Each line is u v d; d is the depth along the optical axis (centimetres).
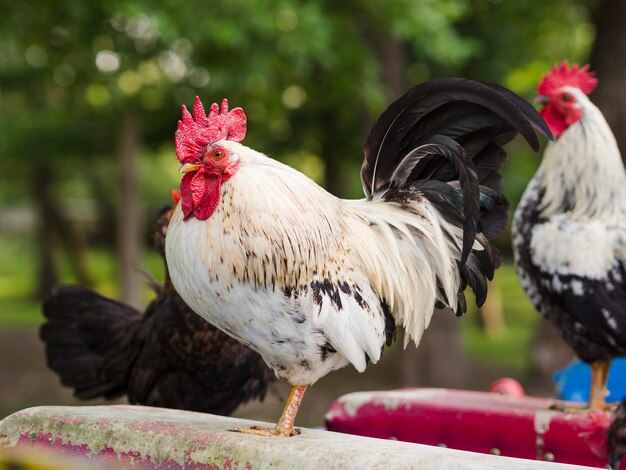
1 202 2836
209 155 249
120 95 1062
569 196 404
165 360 385
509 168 1344
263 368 399
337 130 1331
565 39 1437
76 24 902
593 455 354
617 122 1012
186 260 250
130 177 1220
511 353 1501
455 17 995
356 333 254
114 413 277
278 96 1091
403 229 282
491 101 259
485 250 289
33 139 1348
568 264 390
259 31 828
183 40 854
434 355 1127
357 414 414
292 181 258
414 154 283
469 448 384
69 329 439
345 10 967
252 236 245
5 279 2928
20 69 1434
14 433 272
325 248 256
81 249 2272
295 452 230
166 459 245
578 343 399
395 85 1091
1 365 1266
